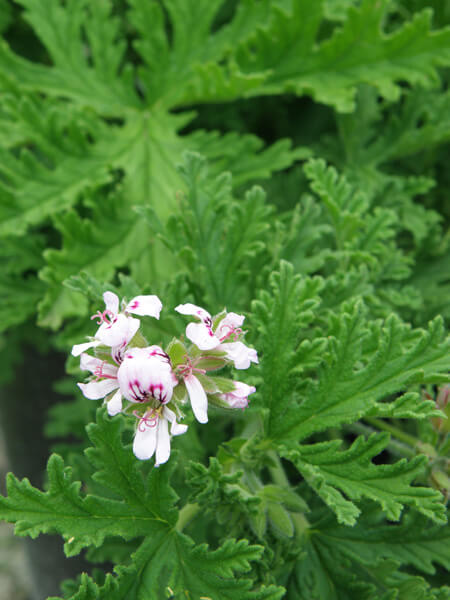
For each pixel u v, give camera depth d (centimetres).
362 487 18
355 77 28
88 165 27
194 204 23
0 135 27
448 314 25
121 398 15
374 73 27
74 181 27
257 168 28
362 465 18
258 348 20
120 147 28
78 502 17
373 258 23
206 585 18
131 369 14
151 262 26
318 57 28
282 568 20
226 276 23
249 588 17
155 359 15
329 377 18
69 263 25
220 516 19
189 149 28
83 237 26
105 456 17
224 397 16
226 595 18
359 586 20
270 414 19
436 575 23
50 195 26
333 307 22
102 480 17
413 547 20
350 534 20
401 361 18
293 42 28
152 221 22
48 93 28
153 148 28
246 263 23
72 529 17
